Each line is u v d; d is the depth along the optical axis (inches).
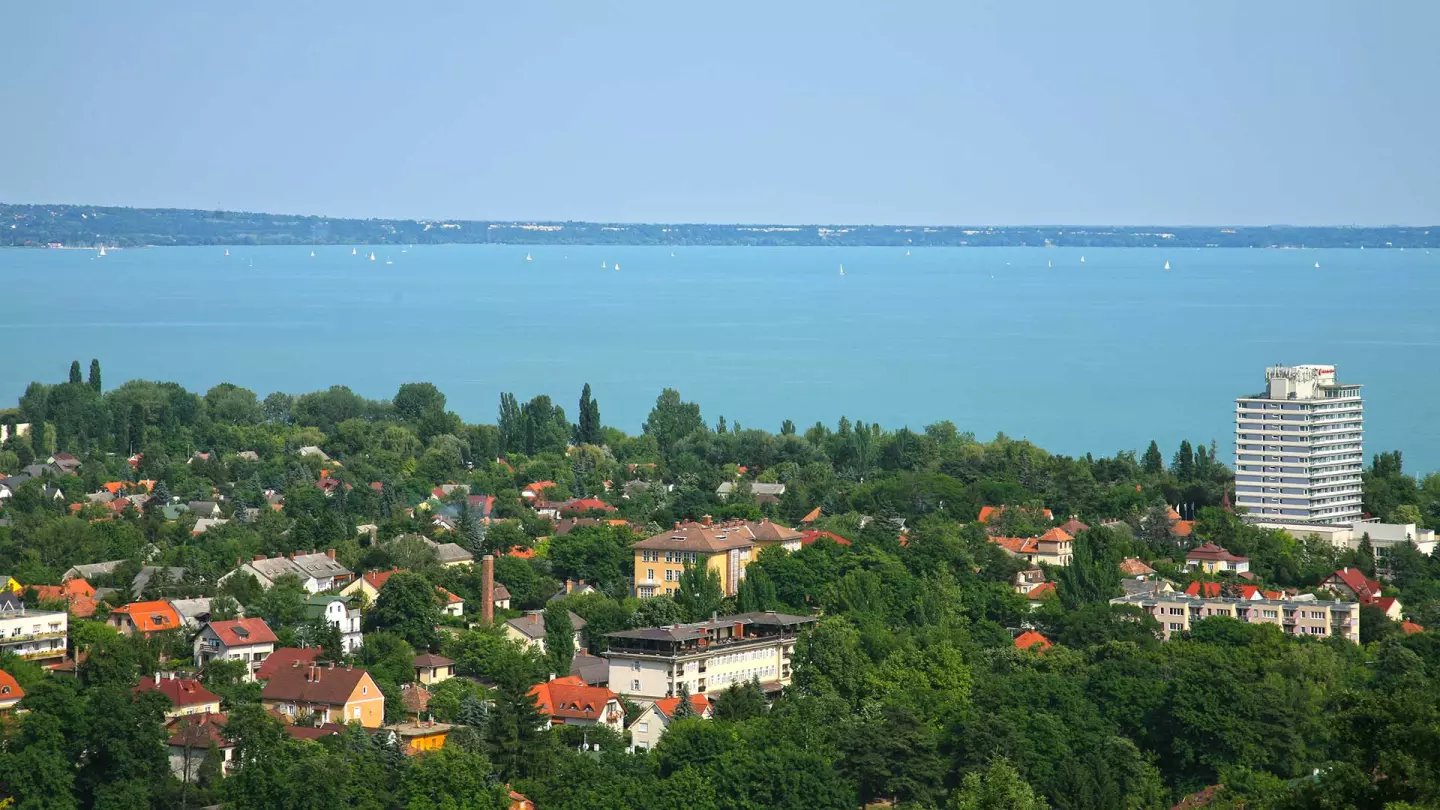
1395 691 7598.4
